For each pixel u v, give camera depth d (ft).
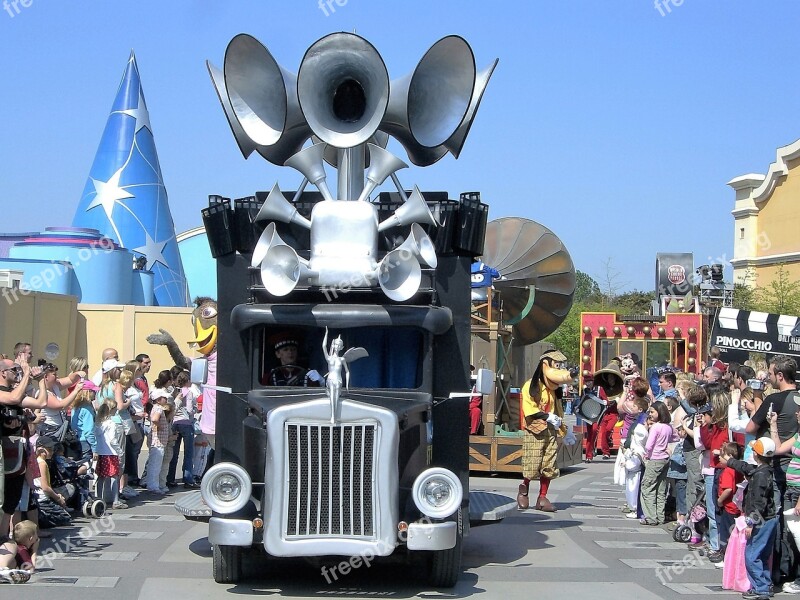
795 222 150.00
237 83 31.14
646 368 82.43
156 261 123.54
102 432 41.06
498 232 66.28
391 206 30.01
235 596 26.37
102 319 69.46
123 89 129.39
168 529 37.24
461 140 31.55
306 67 28.76
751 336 59.57
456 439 29.01
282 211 28.81
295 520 24.94
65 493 38.52
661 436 40.86
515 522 41.50
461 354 28.99
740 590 28.17
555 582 29.07
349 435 25.14
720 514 32.30
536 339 69.77
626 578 29.96
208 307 43.50
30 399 30.42
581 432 69.51
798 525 28.17
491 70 31.42
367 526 25.04
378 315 27.48
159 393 47.67
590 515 43.93
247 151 31.83
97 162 126.41
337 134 28.84
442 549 25.66
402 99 30.99
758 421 29.76
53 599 25.54
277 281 26.71
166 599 25.82
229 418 28.66
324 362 28.25
